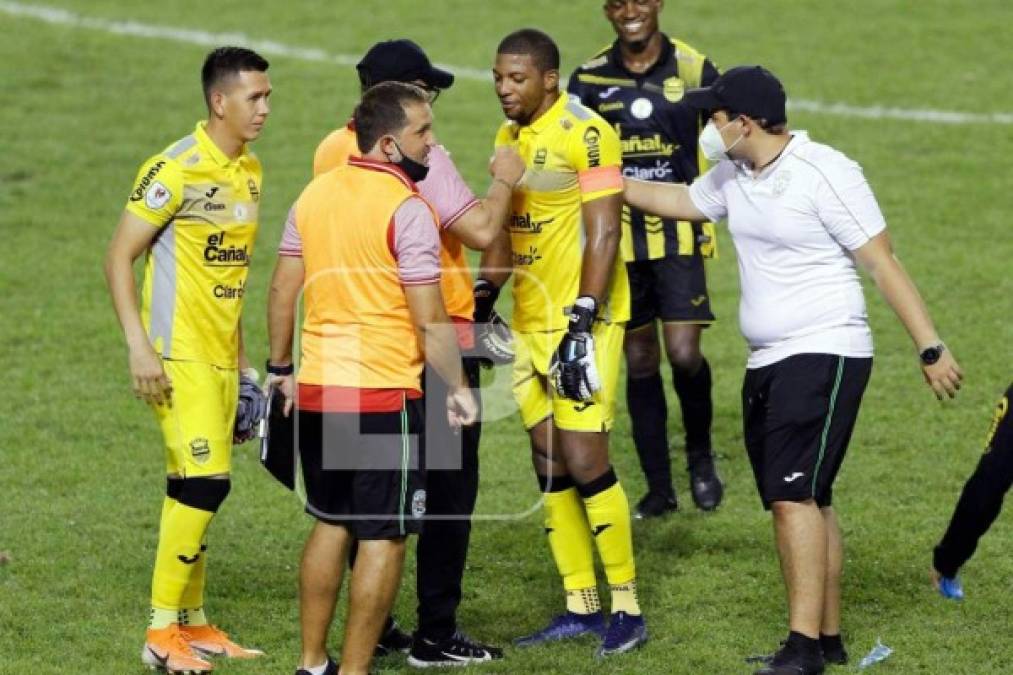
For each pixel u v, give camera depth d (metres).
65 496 28.06
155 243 21.11
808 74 57.47
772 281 20.86
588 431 21.97
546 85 21.95
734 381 34.53
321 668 20.36
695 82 28.16
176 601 21.23
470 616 23.48
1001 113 53.91
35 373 34.62
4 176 48.00
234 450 30.52
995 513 20.38
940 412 32.00
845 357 20.66
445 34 61.41
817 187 20.41
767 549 25.83
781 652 20.70
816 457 20.62
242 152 21.41
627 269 27.52
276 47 60.22
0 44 59.31
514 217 22.47
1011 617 22.92
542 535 26.55
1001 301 38.53
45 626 22.62
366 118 19.66
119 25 62.31
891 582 24.28
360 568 19.72
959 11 64.25
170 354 21.08
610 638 22.00
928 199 46.38
